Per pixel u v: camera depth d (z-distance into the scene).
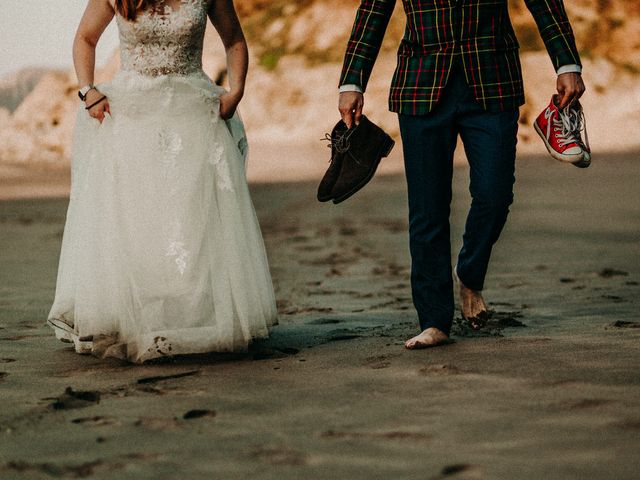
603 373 3.23
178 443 2.60
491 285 6.04
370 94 30.17
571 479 2.19
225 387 3.30
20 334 4.58
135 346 3.80
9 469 2.41
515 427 2.62
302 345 4.10
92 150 3.96
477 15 3.76
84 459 2.48
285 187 17.67
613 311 4.80
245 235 3.97
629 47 33.84
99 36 4.07
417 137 3.84
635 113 31.17
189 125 3.91
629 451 2.37
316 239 9.54
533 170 19.62
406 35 3.92
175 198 3.84
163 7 3.88
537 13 3.86
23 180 20.39
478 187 3.87
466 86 3.79
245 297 3.87
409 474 2.27
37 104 33.62
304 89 32.72
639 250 7.89
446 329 3.91
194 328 3.82
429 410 2.85
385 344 4.00
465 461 2.35
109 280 3.83
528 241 8.72
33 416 2.96
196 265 3.83
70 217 4.10
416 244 3.92
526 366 3.39
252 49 35.09
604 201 12.80
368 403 2.97
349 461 2.39
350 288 6.12
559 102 3.86
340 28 34.97
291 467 2.36
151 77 3.91
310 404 2.99
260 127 32.00
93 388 3.36
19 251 8.73
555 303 5.17
